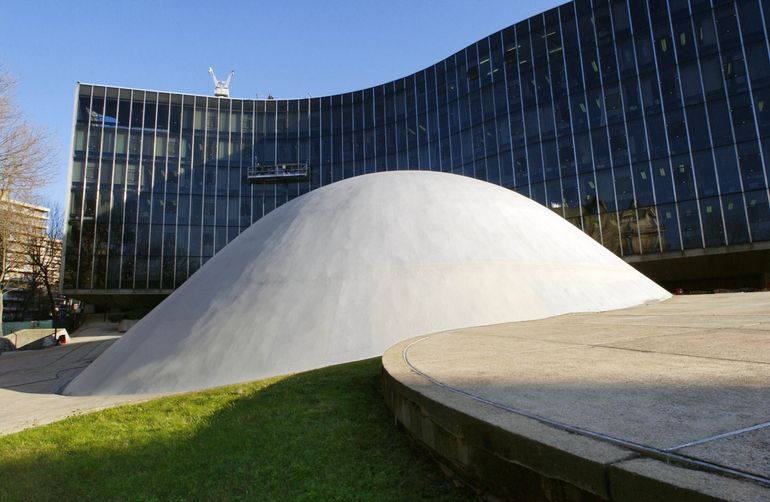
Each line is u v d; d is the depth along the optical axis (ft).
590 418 8.91
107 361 38.58
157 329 37.86
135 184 134.21
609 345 17.99
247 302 35.73
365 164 143.95
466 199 43.62
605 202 98.84
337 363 30.12
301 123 150.71
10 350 86.53
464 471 10.33
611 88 100.94
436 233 39.29
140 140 136.67
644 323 25.05
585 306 37.35
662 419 8.54
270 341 32.30
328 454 14.10
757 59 87.10
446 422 10.71
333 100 150.10
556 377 12.84
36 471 15.21
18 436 20.07
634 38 99.50
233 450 15.37
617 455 6.97
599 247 49.78
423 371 15.51
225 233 140.36
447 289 35.12
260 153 147.84
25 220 110.11
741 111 87.20
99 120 134.21
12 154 86.74
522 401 10.57
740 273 90.63
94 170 131.44
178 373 32.22
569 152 104.63
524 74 113.09
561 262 40.70
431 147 132.67
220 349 32.76
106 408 25.84
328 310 33.71
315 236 39.65
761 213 83.35
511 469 8.54
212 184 142.00
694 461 6.52
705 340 17.42
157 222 134.41
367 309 33.63
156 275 131.85
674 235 90.74
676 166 92.07
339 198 43.98
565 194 103.96
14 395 37.99
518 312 34.58
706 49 91.71
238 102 148.46
